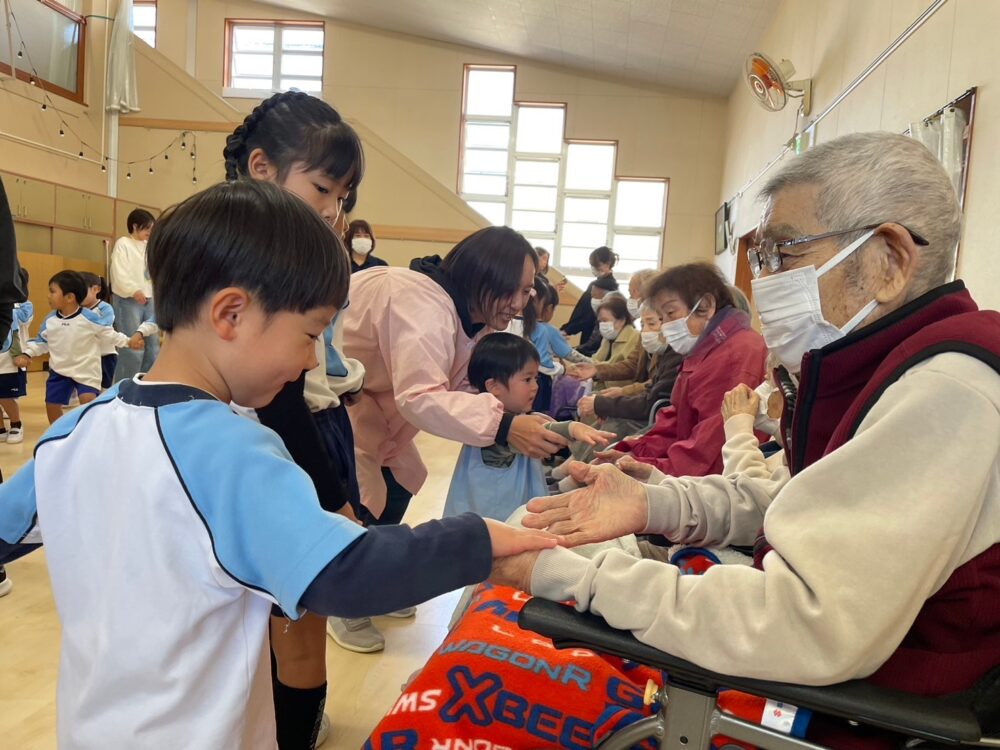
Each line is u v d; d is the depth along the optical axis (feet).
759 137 21.49
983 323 2.68
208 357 2.60
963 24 8.32
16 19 25.20
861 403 2.77
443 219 29.17
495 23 28.84
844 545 2.45
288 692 4.18
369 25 33.17
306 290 2.55
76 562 2.54
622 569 2.84
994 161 7.44
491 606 4.19
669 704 2.68
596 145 32.55
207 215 2.51
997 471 2.54
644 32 25.48
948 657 2.57
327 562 2.24
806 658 2.41
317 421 4.32
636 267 32.50
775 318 3.29
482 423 5.27
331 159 4.01
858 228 3.02
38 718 5.45
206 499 2.33
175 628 2.38
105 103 29.12
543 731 3.20
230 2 33.47
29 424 16.37
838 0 13.91
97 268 28.50
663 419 7.23
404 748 3.20
